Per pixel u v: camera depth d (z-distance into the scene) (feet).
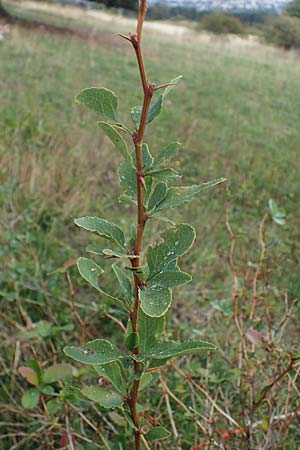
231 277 2.91
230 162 5.12
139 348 0.90
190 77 9.36
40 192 3.43
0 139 4.02
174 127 5.93
